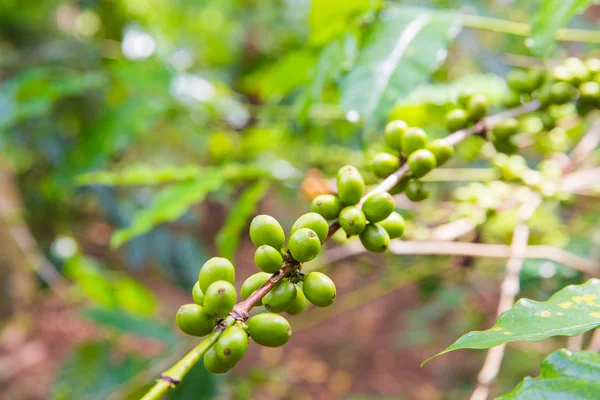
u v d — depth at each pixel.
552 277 2.02
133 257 3.64
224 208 6.80
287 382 5.67
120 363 2.37
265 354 6.80
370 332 6.72
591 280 1.02
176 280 3.74
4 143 2.79
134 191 4.00
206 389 2.22
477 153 2.36
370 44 1.79
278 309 0.94
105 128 2.64
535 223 2.30
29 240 3.79
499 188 2.04
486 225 2.02
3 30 4.16
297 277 0.95
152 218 1.99
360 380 5.96
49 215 4.46
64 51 3.70
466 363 4.87
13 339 5.63
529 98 1.78
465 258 2.15
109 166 3.43
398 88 1.66
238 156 3.04
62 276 3.81
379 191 1.14
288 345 6.96
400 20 1.82
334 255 2.13
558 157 2.28
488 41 3.31
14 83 2.66
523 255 1.67
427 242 1.84
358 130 2.55
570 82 1.67
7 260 4.11
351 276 6.40
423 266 2.42
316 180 2.10
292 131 2.67
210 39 4.82
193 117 3.20
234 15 5.13
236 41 5.02
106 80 2.95
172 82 2.87
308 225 0.98
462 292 3.05
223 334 0.83
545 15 1.55
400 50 1.73
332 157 2.72
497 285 2.91
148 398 0.76
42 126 3.49
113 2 3.98
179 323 0.86
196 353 0.81
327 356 6.55
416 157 1.24
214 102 3.00
